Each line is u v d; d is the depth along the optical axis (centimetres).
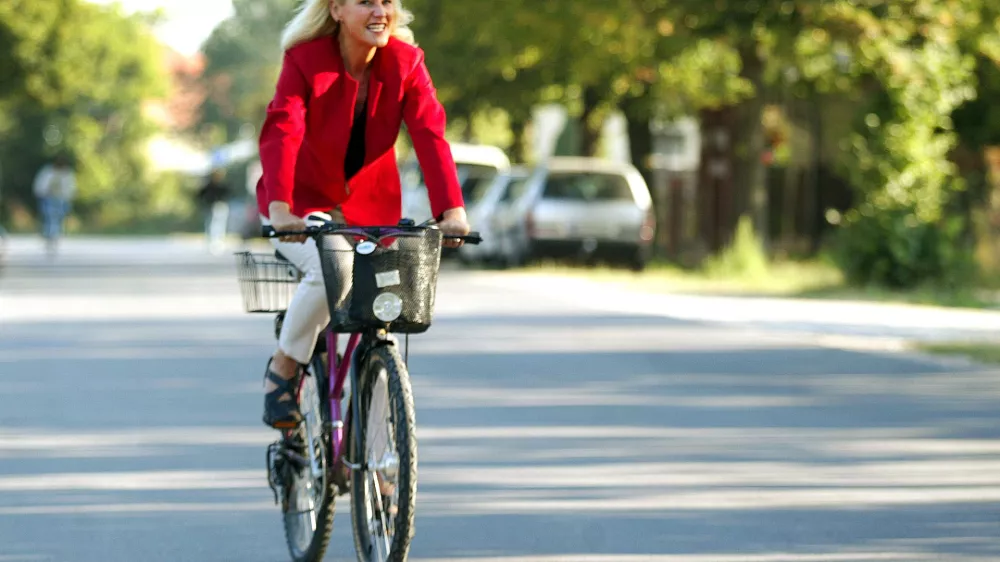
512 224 6756
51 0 8612
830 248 5903
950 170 5919
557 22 6438
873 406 2675
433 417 2512
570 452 2183
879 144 5650
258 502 1861
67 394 2773
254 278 1486
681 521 1745
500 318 4353
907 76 5659
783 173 8375
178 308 4612
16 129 16175
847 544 1636
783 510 1806
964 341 3791
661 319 4359
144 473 2038
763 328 4188
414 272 1317
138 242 12506
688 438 2312
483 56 7725
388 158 1411
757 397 2775
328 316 1440
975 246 6378
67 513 1795
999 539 1662
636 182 6700
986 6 5784
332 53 1373
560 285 5725
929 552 1603
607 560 1567
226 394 2780
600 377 3039
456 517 1764
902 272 5400
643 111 7431
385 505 1329
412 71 1383
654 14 5938
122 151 17612
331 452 1438
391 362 1320
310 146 1395
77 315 4356
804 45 5997
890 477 2014
